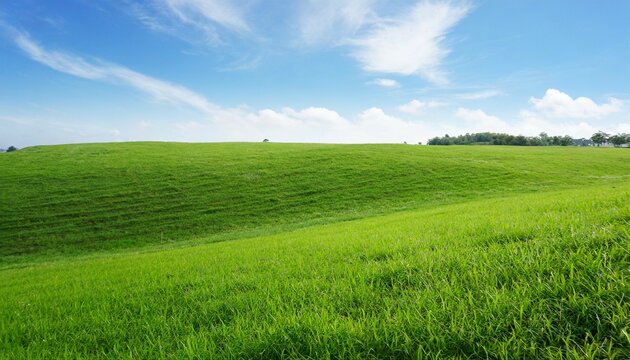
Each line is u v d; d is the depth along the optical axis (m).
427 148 72.56
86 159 57.25
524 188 38.66
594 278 2.79
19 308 5.82
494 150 73.88
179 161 55.84
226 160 56.81
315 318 2.98
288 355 2.62
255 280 4.95
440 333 2.41
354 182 44.34
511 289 3.00
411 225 10.74
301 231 20.92
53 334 3.95
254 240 17.36
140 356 2.93
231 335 2.99
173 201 39.62
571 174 46.91
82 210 37.22
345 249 6.69
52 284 9.09
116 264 12.98
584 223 4.54
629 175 47.09
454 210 17.23
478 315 2.60
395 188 41.31
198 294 4.74
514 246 4.08
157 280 6.52
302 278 4.68
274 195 40.88
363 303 3.29
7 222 34.41
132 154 61.84
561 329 2.33
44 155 61.25
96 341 3.51
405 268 4.09
